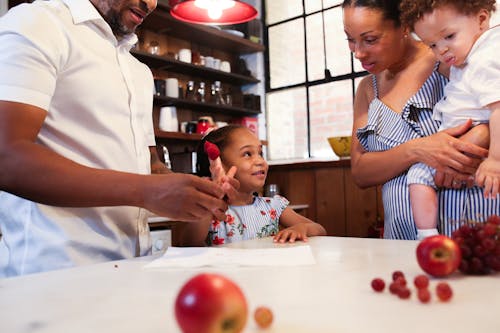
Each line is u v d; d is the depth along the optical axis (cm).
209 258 72
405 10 109
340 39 333
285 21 363
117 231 94
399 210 116
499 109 99
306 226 111
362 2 111
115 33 106
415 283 47
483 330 36
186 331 31
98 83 93
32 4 88
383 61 117
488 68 102
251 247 88
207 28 317
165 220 198
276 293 49
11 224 91
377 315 40
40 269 85
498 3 229
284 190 294
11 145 70
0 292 51
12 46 77
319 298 46
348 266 63
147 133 111
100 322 40
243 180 138
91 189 70
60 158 72
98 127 92
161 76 319
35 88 76
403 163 111
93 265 69
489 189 93
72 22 92
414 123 116
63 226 87
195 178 72
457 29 105
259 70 372
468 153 103
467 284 51
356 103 139
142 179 72
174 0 215
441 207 111
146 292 51
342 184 264
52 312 43
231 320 31
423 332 35
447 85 114
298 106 355
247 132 144
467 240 57
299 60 356
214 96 336
